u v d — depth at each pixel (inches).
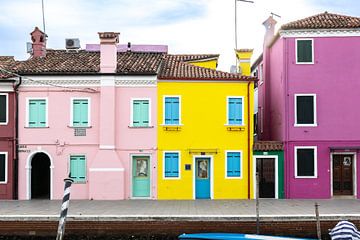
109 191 1023.6
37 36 1187.9
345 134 1047.6
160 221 700.0
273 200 995.3
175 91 1050.7
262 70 1267.2
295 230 693.9
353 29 1047.0
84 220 698.8
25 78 1039.0
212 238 581.9
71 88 1042.1
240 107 1054.4
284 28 1053.8
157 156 1041.5
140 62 1111.0
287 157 1045.2
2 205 896.3
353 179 1045.2
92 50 1251.8
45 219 700.0
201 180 1049.5
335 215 699.4
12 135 1039.0
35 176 1070.4
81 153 1039.0
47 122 1041.5
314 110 1050.7
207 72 1078.4
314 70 1056.2
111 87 1038.4
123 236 698.2
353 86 1052.5
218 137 1050.1
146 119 1048.2
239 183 1043.9
